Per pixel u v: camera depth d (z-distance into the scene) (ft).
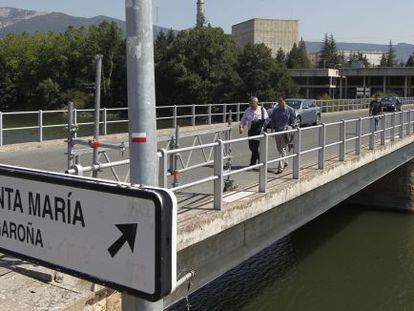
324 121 120.78
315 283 49.42
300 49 506.07
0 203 8.26
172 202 6.52
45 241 7.68
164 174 22.59
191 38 245.65
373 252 58.59
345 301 45.34
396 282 49.67
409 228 68.49
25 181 7.85
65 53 299.38
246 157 53.52
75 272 7.35
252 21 622.13
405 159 70.79
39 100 305.12
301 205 36.68
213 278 26.32
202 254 25.30
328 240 63.26
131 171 9.11
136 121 9.02
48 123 188.03
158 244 6.48
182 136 31.53
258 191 31.19
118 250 6.88
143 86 8.97
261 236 30.83
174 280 6.61
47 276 17.08
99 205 7.04
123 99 273.95
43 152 57.47
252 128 40.75
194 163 47.60
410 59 565.94
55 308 15.20
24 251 7.96
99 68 20.27
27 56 306.76
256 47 244.42
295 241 63.16
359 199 78.79
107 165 18.70
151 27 9.01
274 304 44.52
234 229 27.89
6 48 311.88
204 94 241.14
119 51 279.28
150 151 9.09
